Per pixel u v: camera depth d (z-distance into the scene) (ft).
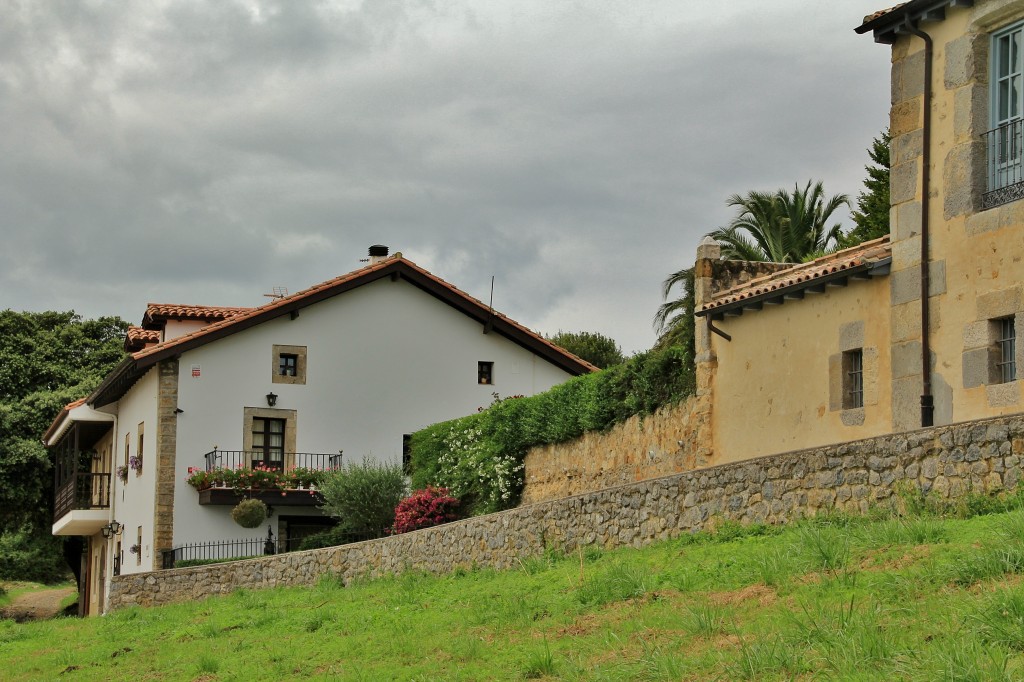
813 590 36.27
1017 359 47.88
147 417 107.96
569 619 42.32
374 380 110.93
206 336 104.58
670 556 48.16
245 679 46.42
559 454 84.58
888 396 54.24
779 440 61.16
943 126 52.01
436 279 112.68
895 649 29.30
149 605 83.10
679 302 97.71
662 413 72.23
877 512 43.42
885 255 54.34
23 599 168.04
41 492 149.79
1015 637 28.07
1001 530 36.24
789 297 60.49
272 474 102.42
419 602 55.21
